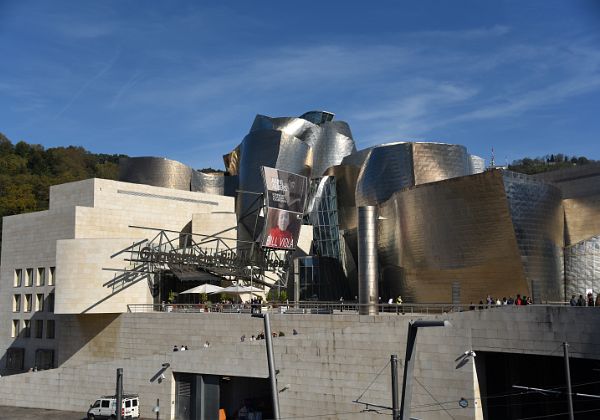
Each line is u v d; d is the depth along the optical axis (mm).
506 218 39031
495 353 28641
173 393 35250
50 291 53469
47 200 105438
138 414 35562
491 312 26016
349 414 29266
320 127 88125
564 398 31734
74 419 36125
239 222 70500
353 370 29375
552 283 41312
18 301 56562
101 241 45125
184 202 61125
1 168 121125
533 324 24891
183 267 46906
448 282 43469
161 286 49438
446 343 27062
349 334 29672
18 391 40688
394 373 19328
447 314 27312
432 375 27234
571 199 48594
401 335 28156
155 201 58844
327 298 63562
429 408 27156
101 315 45781
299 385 30859
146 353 42969
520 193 39375
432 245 43875
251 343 32781
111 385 37312
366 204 63594
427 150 61531
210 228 57719
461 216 41500
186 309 43625
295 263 64688
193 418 34406
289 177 52406
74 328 47219
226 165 96312
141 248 46219
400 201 46938
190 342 40875
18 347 55281
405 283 47906
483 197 39906
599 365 31281
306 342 30906
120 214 56000
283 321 36594
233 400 37031
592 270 43031
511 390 29062
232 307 43062
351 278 67500
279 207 51156
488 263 40688
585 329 23547
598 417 31250
